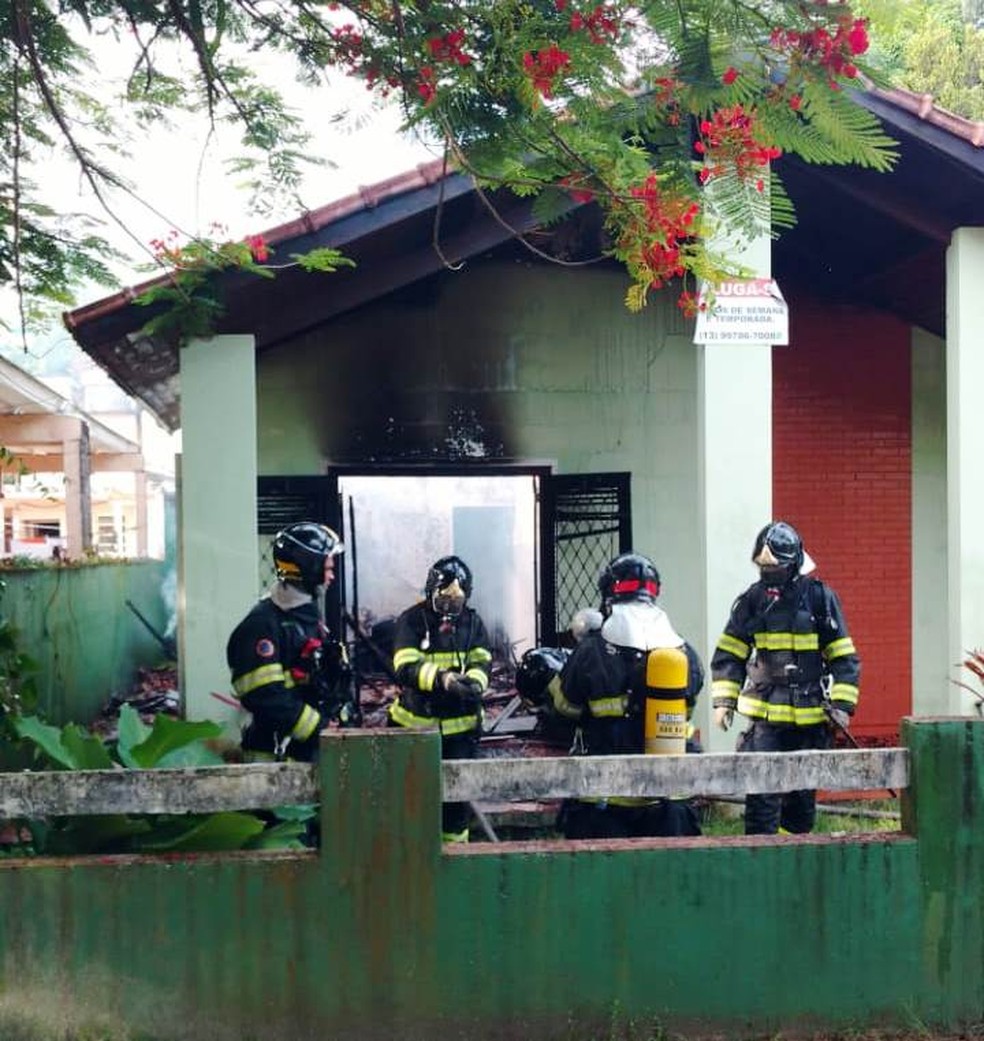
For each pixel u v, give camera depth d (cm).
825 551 809
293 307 620
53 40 370
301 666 408
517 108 286
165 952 298
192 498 585
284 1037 301
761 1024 314
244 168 424
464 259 636
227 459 586
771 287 580
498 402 765
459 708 468
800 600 474
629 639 389
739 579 589
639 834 386
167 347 641
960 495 604
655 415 782
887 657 811
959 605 605
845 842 317
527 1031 307
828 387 808
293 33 346
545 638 772
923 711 811
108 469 1655
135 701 975
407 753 302
